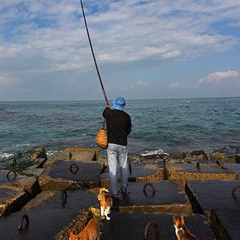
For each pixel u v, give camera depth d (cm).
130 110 7350
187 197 550
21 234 401
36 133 2820
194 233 402
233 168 818
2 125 3638
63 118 4853
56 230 411
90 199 560
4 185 613
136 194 565
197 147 1970
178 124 3472
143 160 1073
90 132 2838
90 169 765
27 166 888
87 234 346
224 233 393
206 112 5975
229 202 518
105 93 557
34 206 528
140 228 420
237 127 3088
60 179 674
